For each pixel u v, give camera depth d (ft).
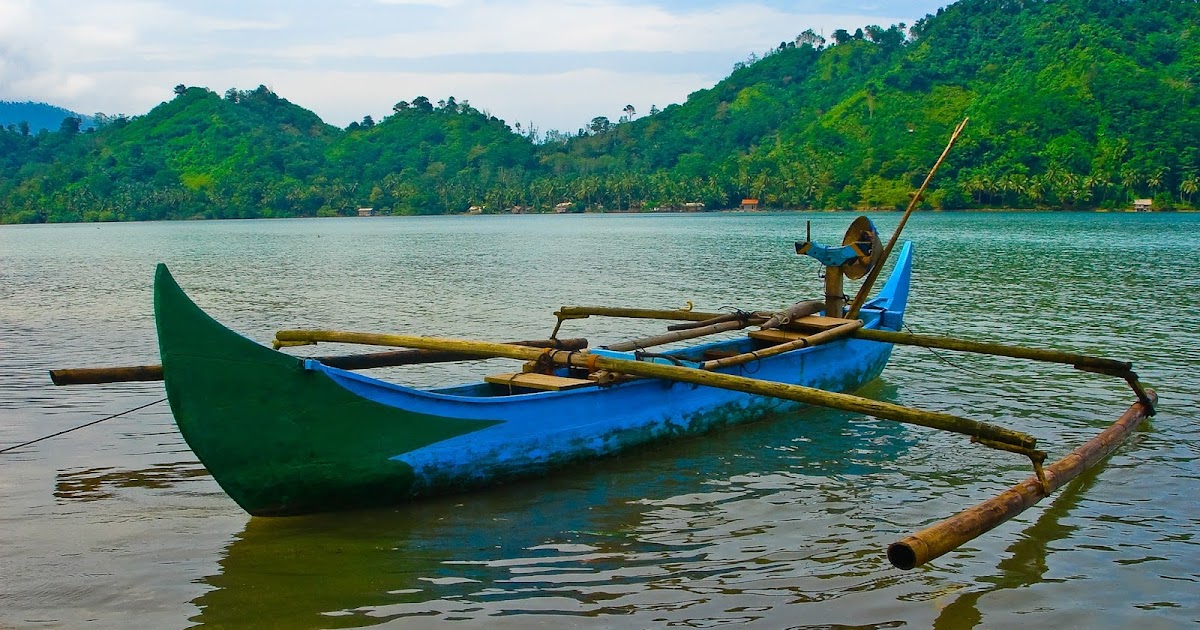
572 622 24.39
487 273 125.59
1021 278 109.81
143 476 36.01
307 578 26.94
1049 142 454.40
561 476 35.63
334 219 588.50
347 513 31.71
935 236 214.90
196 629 24.04
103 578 26.96
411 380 52.54
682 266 134.72
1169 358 57.82
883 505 32.76
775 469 36.76
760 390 32.42
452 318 78.18
